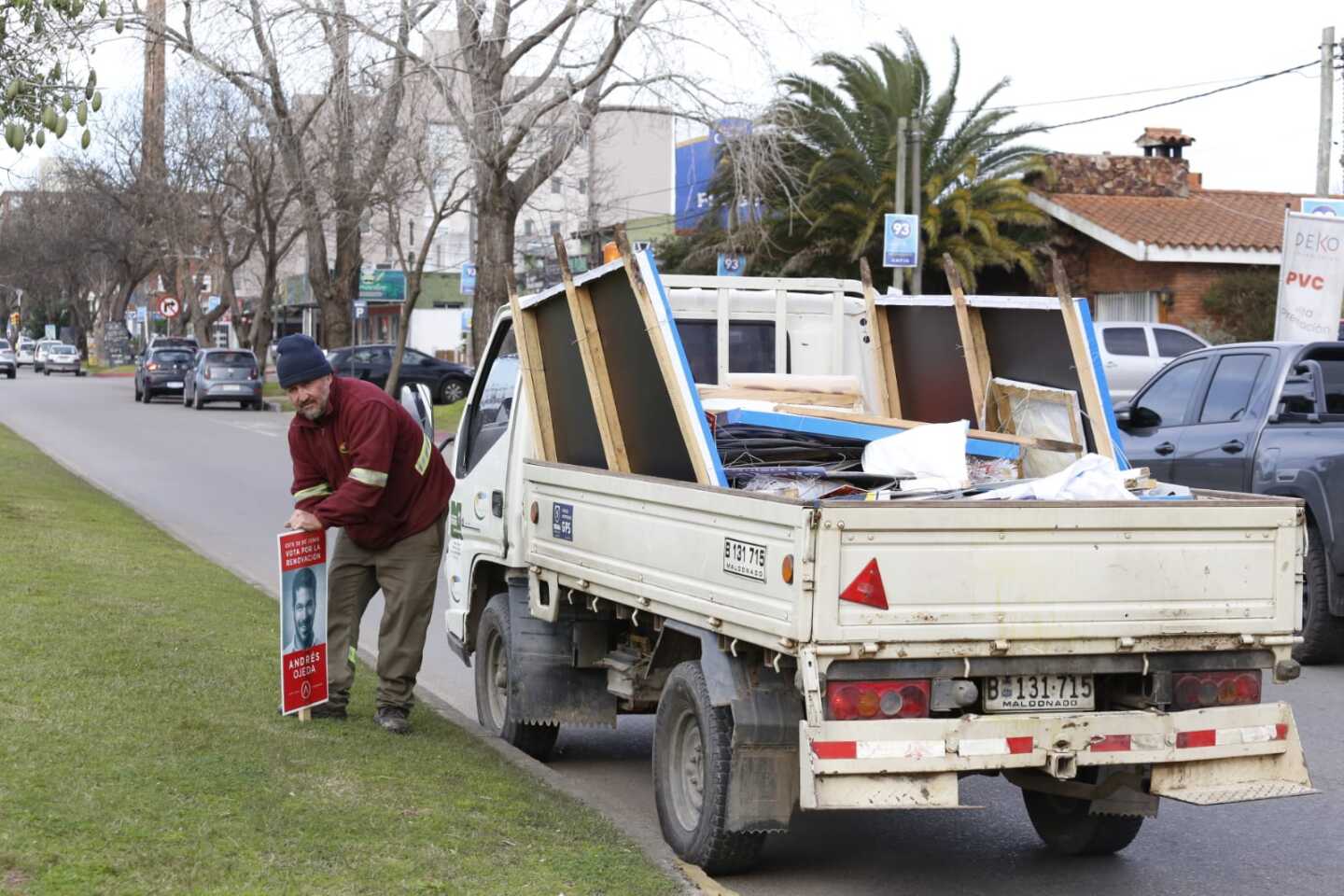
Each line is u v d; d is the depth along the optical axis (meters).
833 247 37.75
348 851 5.22
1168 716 5.34
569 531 6.79
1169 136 43.50
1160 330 26.62
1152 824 6.83
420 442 7.31
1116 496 5.77
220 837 5.16
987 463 6.79
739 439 6.76
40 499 16.38
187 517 17.70
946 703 5.14
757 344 8.14
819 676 4.98
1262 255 35.12
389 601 7.34
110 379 69.88
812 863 6.17
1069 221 36.88
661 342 5.90
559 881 5.19
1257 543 5.46
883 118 37.03
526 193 30.00
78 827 5.04
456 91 29.30
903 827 6.80
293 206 55.09
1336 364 11.16
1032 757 5.18
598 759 8.00
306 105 37.12
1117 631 5.26
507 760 7.13
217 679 7.73
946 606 5.05
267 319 48.69
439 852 5.32
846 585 4.93
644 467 6.46
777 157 27.98
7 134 9.01
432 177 39.50
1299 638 5.52
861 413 7.66
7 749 5.84
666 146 82.81
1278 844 6.50
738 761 5.44
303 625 7.12
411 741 7.17
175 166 49.84
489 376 8.52
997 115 37.78
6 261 79.38
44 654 7.77
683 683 5.85
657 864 5.57
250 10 27.80
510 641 7.57
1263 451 10.73
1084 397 6.64
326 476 7.38
